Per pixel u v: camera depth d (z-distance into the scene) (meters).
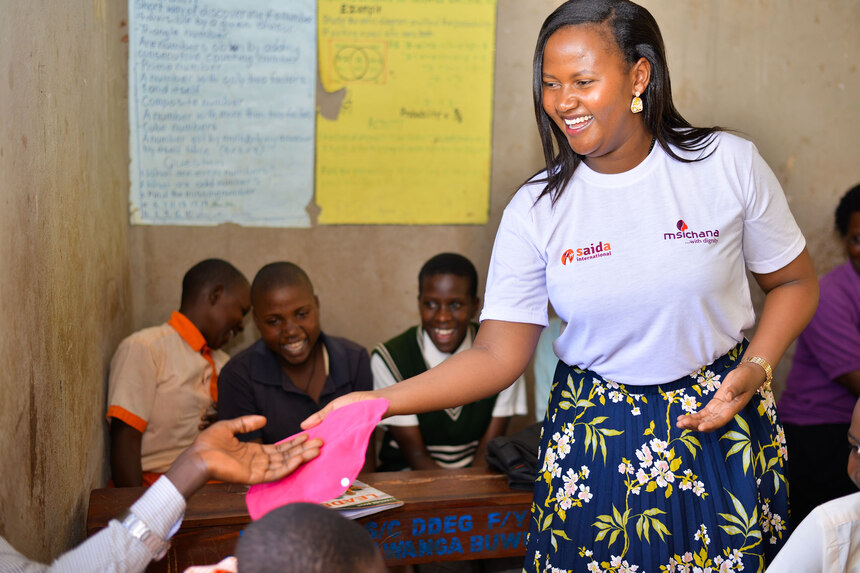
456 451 3.14
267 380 2.85
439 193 3.80
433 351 3.20
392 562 2.26
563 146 1.57
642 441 1.58
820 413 2.89
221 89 3.55
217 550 2.12
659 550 1.57
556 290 1.59
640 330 1.55
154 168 3.54
